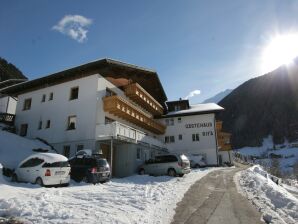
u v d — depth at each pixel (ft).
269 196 43.83
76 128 82.38
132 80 109.29
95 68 86.74
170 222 28.17
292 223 28.73
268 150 336.08
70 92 88.48
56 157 51.31
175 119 137.08
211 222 28.37
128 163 85.20
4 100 122.42
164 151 119.03
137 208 32.71
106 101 83.56
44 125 91.04
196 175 76.02
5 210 28.60
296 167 187.62
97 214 28.32
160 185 52.24
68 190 43.62
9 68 223.51
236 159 222.28
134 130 87.20
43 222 25.14
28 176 50.34
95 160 57.16
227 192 47.52
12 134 82.69
